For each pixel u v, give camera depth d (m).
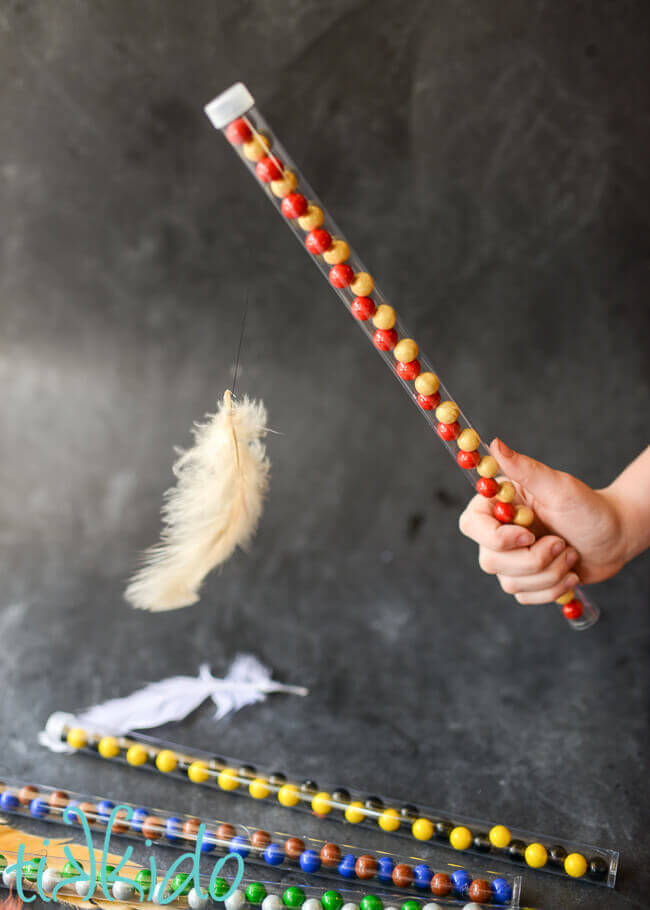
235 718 2.11
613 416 3.21
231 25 2.97
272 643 2.39
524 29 2.96
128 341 3.43
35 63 3.04
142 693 2.16
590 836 1.72
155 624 2.46
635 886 1.61
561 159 3.14
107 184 3.24
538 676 2.23
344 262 1.48
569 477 1.63
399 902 1.56
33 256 3.36
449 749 1.99
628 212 3.19
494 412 3.25
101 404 3.38
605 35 2.96
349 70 3.03
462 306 3.35
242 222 3.27
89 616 2.49
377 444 3.23
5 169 3.22
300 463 3.16
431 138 3.13
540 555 1.61
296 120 3.08
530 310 3.33
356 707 2.14
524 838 1.68
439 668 2.28
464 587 2.63
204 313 3.39
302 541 2.86
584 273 3.28
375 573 2.71
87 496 3.05
